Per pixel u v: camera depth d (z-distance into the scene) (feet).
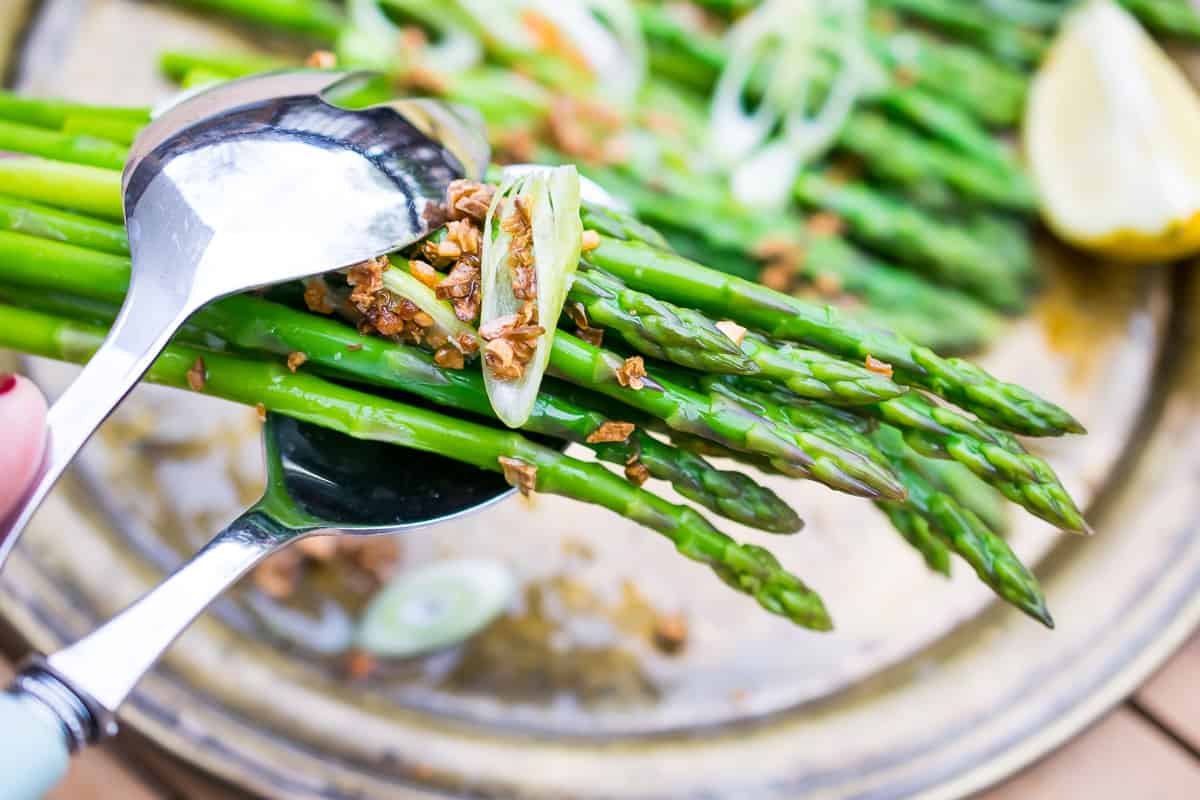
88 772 1.47
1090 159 1.71
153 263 1.17
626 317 1.17
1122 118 1.69
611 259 1.21
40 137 1.27
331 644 1.53
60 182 1.23
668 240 1.69
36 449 1.12
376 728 1.49
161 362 1.22
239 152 1.19
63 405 1.13
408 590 1.55
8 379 1.12
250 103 1.22
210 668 1.48
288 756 1.44
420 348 1.20
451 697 1.53
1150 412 1.69
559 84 1.76
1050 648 1.54
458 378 1.20
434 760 1.48
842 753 1.50
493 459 1.21
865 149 1.76
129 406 1.57
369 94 1.30
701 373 1.21
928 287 1.73
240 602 1.53
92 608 1.47
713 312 1.22
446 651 1.54
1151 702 1.55
